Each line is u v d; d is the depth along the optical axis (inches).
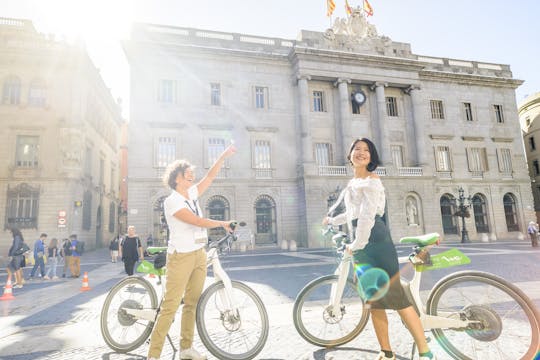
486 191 1229.7
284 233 1018.7
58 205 892.6
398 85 1170.6
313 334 138.8
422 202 1099.3
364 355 125.3
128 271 401.1
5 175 877.2
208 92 1016.2
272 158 1042.1
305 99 1055.6
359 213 108.2
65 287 376.2
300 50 1046.4
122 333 142.4
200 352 134.4
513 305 112.7
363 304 139.3
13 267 406.0
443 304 121.1
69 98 943.7
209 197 973.2
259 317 134.1
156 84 973.2
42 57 938.1
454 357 117.9
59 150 919.0
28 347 146.3
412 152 1166.3
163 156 956.6
